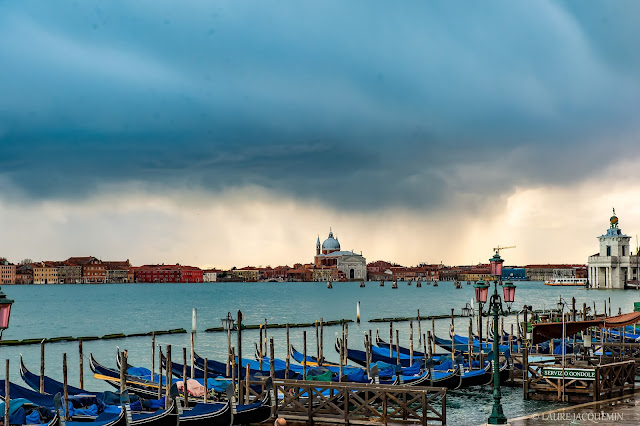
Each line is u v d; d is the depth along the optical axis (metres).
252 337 87.81
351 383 32.03
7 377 29.81
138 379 41.62
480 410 35.78
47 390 37.69
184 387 34.31
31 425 28.69
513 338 66.62
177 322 126.62
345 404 31.02
